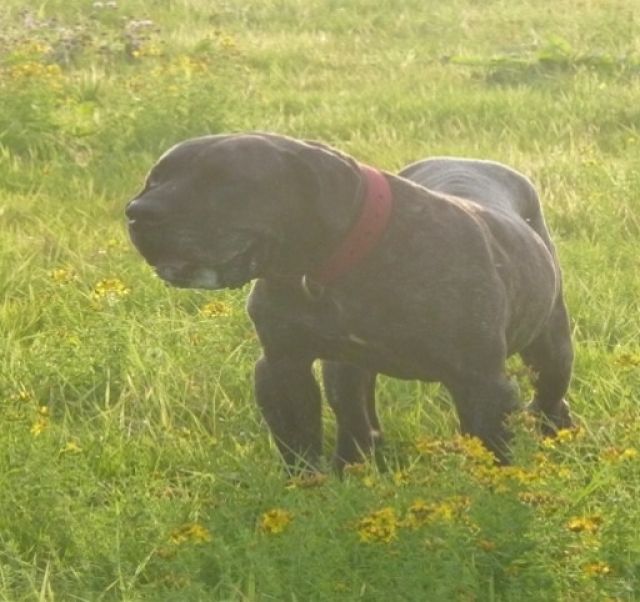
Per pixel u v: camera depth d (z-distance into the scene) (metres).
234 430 10.15
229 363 11.05
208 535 7.65
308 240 8.10
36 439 9.04
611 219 14.72
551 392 10.12
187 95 19.02
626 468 8.34
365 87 22.77
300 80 23.52
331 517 7.77
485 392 8.42
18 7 29.22
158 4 30.08
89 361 10.93
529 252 9.14
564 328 10.05
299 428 8.85
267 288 8.48
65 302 12.16
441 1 31.25
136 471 9.12
